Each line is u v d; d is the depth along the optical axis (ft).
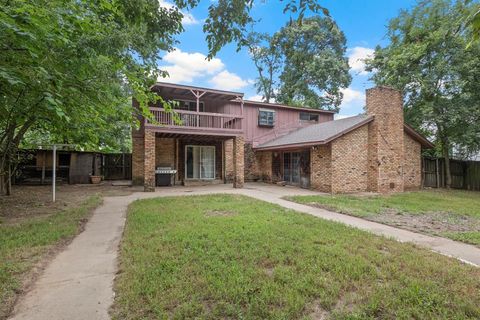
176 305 8.58
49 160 47.57
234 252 12.73
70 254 13.51
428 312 8.13
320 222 19.29
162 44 25.58
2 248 13.51
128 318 8.05
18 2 9.86
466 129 42.09
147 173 37.83
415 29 40.50
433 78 41.34
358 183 39.22
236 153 43.65
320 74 67.72
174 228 17.02
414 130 43.32
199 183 48.70
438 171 48.60
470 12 8.09
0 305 8.72
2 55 10.60
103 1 13.69
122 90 19.15
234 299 8.76
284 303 8.57
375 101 39.34
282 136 55.26
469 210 25.52
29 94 12.62
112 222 20.18
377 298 8.86
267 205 26.09
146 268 11.13
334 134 36.96
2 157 27.76
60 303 8.95
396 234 17.40
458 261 12.55
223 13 12.19
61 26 11.96
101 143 42.19
